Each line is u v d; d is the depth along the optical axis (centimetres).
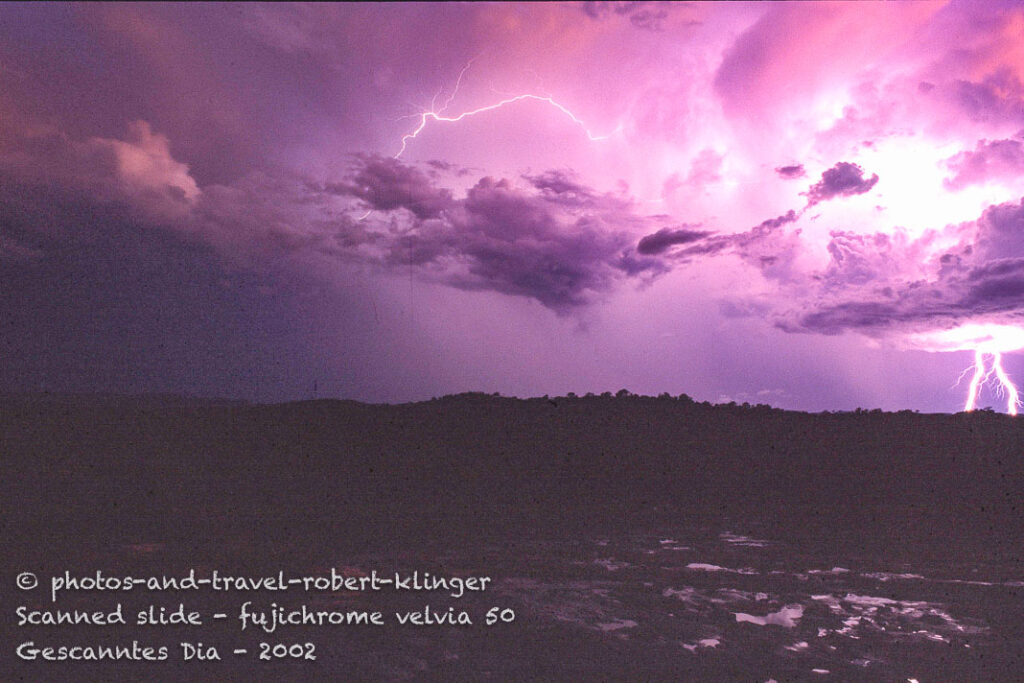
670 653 983
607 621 1120
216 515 1845
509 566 1448
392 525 1809
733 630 1086
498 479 2362
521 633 1058
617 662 949
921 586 1340
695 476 2434
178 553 1477
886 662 962
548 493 2202
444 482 2306
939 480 2364
